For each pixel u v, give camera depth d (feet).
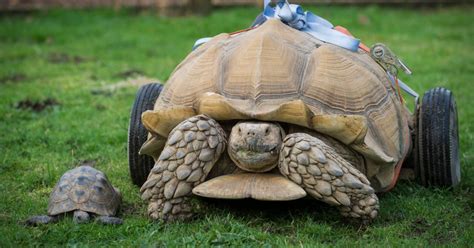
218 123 14.92
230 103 14.29
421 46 40.86
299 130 14.74
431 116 17.33
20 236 14.24
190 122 14.55
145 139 17.46
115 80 32.99
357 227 14.79
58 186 15.37
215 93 14.66
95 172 15.79
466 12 53.67
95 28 46.70
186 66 16.42
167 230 14.39
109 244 14.05
